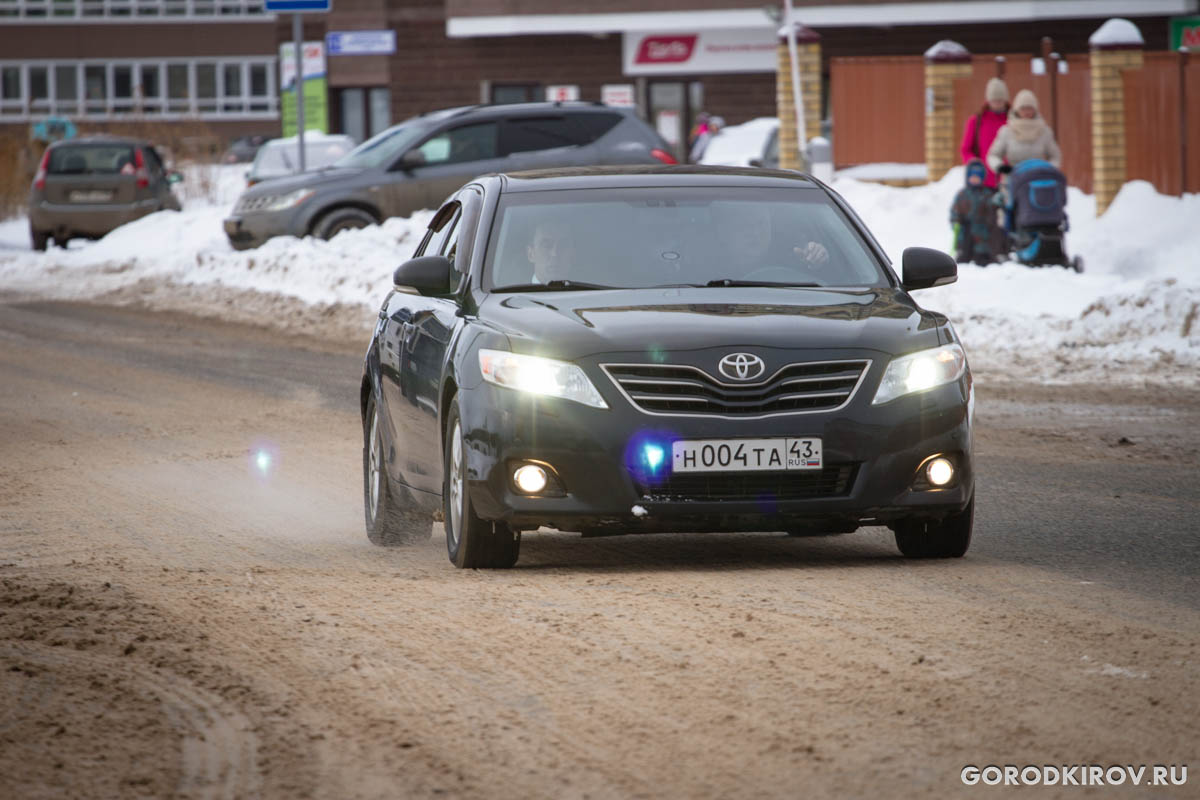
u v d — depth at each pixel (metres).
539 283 29.20
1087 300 67.25
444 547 32.38
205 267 97.75
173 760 16.19
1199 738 16.38
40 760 16.17
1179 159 97.50
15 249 132.12
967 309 67.38
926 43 179.62
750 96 189.12
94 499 37.84
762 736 16.53
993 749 16.05
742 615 21.91
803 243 30.23
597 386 25.78
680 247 29.86
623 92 193.00
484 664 19.64
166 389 58.94
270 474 41.91
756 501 25.67
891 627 21.12
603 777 15.42
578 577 25.62
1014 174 78.00
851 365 26.14
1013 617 21.91
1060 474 39.22
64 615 22.66
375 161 96.19
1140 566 26.95
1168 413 49.88
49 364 66.31
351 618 22.48
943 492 26.30
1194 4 168.25
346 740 16.78
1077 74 105.00
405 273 29.53
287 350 71.62
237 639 21.27
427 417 29.22
